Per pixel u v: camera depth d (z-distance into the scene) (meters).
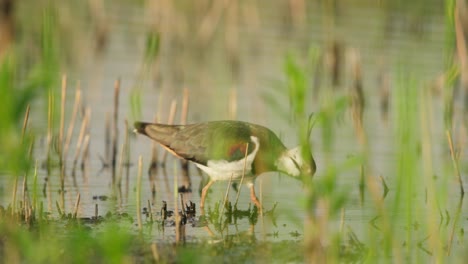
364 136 13.98
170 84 20.88
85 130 16.55
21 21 24.81
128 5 27.45
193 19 26.31
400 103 11.59
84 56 22.55
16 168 10.83
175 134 14.41
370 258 11.78
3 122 10.37
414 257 12.05
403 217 13.86
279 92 20.27
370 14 26.70
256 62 22.78
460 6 20.34
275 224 13.44
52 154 16.48
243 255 11.85
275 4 28.05
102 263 11.06
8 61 10.86
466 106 19.52
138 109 17.95
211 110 19.08
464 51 19.16
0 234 12.07
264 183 15.55
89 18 26.03
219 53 23.95
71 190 14.80
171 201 14.54
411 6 26.22
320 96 20.17
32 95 10.80
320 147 17.16
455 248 12.48
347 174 16.06
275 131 17.81
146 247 12.00
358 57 21.09
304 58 22.73
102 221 13.10
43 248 11.47
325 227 12.16
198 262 11.10
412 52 22.69
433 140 17.73
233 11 23.67
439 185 15.39
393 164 16.20
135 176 15.91
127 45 23.72
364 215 13.87
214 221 13.51
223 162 13.94
